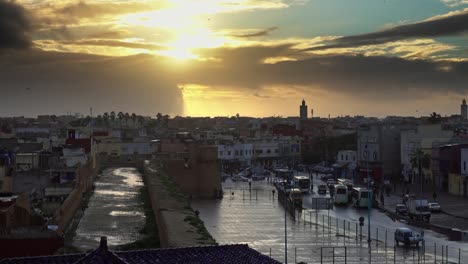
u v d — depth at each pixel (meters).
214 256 33.66
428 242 79.12
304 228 88.88
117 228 67.62
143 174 128.38
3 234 45.06
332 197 122.62
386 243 77.25
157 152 170.12
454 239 81.31
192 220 58.81
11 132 165.75
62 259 31.92
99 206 83.69
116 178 122.12
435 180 137.25
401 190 134.50
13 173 82.12
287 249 72.56
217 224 92.62
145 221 72.19
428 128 151.12
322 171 187.25
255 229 87.69
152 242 60.16
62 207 63.75
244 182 166.38
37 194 80.94
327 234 83.62
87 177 96.38
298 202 111.19
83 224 69.62
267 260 34.41
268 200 126.44
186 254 32.94
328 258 67.75
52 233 46.03
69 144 112.62
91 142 115.19
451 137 149.75
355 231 86.56
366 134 161.62
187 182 135.25
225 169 197.50
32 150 110.00
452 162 131.00
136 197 93.81
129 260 31.20
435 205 104.31
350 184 133.75
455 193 125.06
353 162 169.62
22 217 57.22
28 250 44.81
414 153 144.50
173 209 66.56
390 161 157.38
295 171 194.88
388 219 99.50
